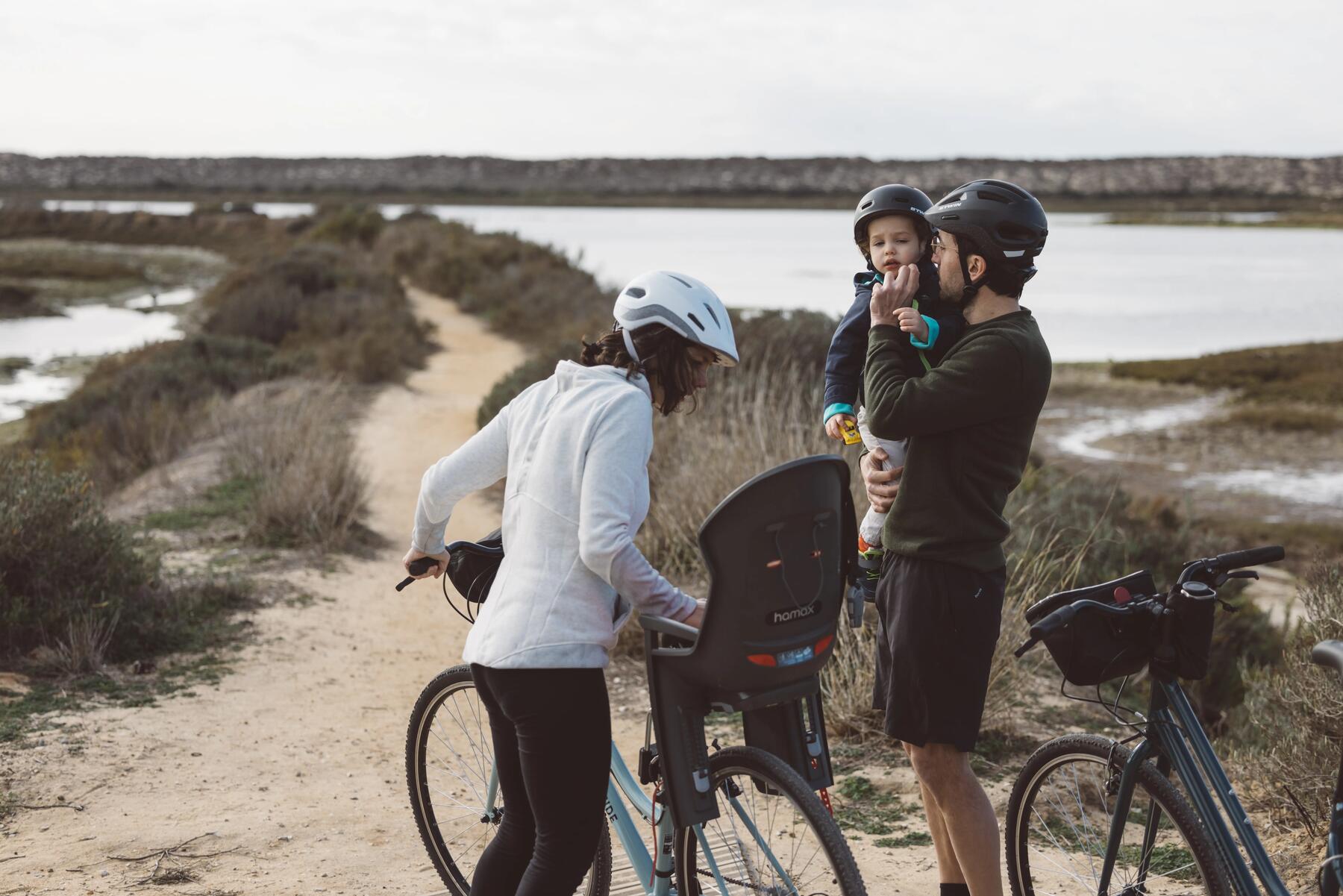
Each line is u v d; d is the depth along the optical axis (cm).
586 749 256
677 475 810
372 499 1124
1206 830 258
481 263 3844
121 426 1405
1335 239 14825
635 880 363
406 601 802
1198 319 5166
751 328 1273
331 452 1027
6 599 611
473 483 275
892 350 285
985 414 272
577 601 250
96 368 2388
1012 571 594
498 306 3092
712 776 270
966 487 278
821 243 10181
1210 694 688
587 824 262
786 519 237
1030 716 552
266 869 380
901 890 371
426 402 1752
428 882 374
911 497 284
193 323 3378
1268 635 766
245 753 502
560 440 252
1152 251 11438
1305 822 404
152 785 455
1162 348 4100
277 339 2472
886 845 413
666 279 256
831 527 246
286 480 967
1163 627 259
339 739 531
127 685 580
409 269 4234
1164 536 914
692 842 276
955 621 279
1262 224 19825
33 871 367
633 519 245
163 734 515
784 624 243
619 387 252
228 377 1811
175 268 5778
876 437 292
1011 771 484
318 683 612
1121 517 932
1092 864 315
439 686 329
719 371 1039
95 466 1289
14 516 630
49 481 675
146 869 374
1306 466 2317
